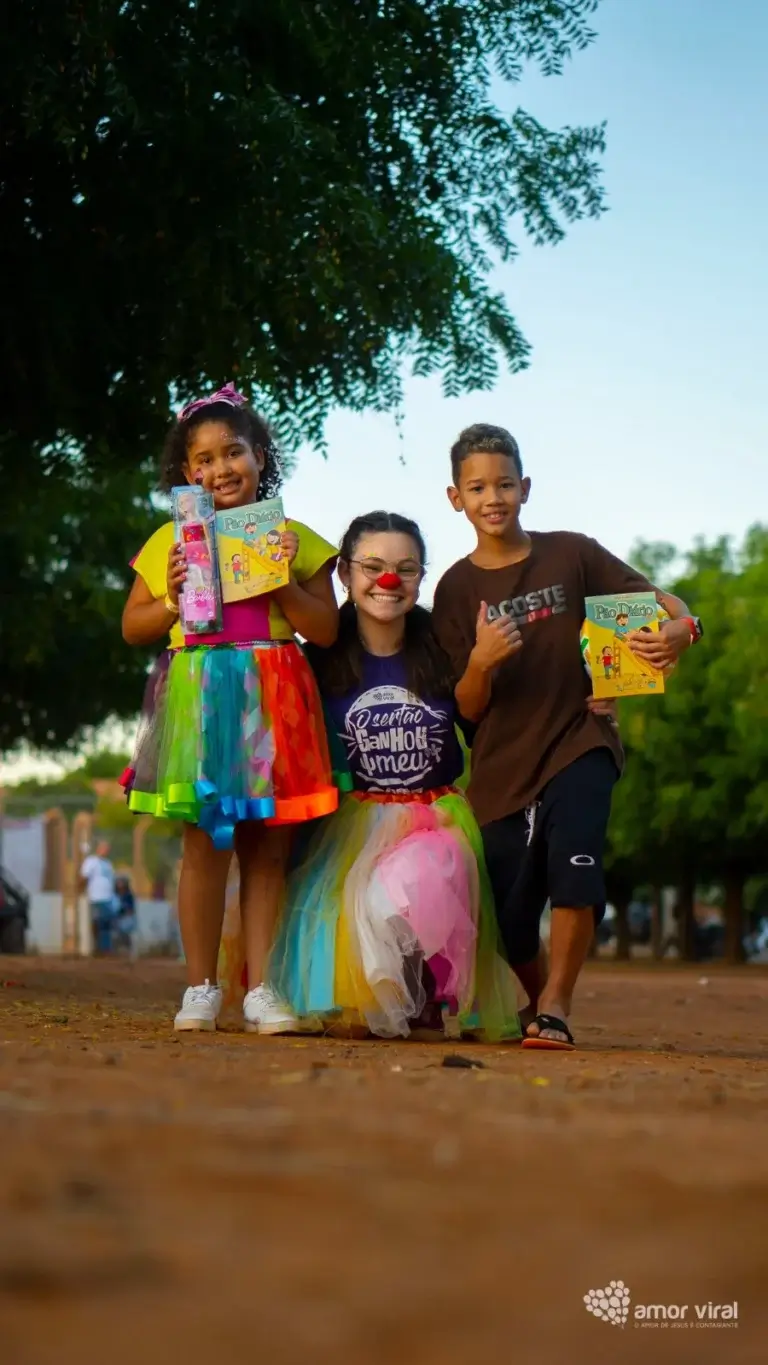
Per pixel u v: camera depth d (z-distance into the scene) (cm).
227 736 575
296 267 909
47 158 932
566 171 1040
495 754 602
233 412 621
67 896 3556
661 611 593
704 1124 287
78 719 2645
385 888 580
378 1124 265
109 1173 211
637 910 6294
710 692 3722
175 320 962
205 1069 371
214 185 914
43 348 1000
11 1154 223
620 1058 522
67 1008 719
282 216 906
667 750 3797
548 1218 190
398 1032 585
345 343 1001
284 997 585
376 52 936
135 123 838
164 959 3225
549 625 611
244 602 593
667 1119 296
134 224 939
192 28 887
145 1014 716
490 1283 158
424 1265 165
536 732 598
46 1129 247
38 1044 453
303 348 1005
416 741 616
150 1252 166
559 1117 289
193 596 580
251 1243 173
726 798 3725
